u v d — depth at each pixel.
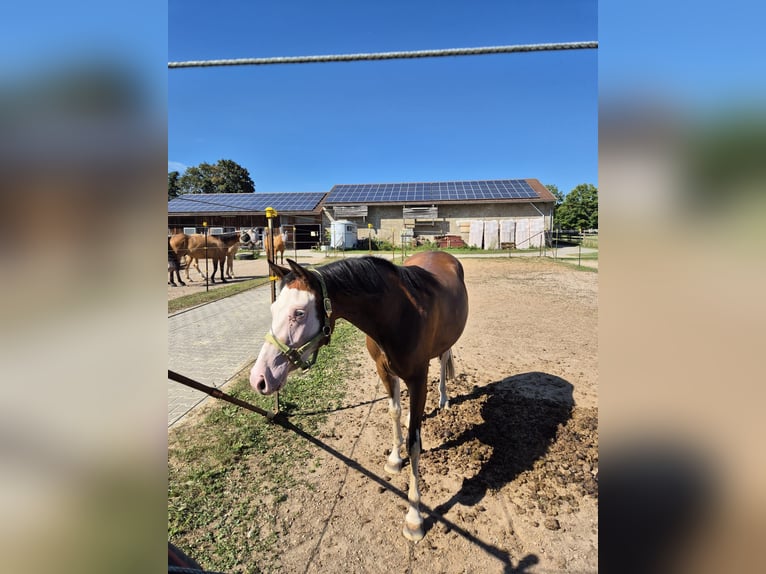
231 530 2.07
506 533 2.02
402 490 2.35
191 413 3.28
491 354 4.70
